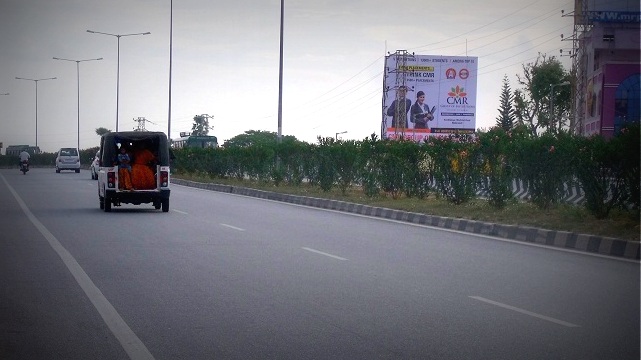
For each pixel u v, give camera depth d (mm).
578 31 63625
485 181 22188
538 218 18719
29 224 19562
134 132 24406
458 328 8031
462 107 76875
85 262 12719
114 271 11766
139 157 24859
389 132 76500
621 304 9359
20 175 62062
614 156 17453
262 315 8633
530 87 79750
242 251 14211
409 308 9039
